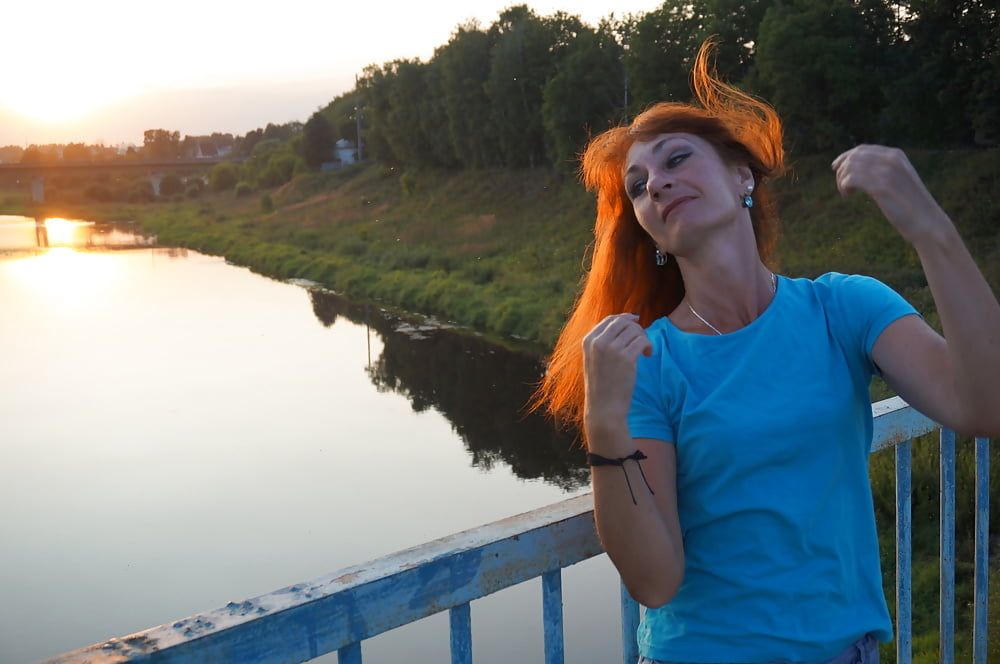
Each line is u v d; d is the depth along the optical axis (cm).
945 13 2458
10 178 9406
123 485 1559
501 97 4259
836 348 130
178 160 10262
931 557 773
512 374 2019
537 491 1433
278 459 1653
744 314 135
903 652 189
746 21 3098
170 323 2864
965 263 109
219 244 4791
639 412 128
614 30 3759
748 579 124
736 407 125
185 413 1953
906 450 187
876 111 2720
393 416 1859
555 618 141
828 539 125
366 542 1288
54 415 1969
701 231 132
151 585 1198
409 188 4831
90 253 4822
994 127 2370
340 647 118
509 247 3222
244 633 109
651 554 120
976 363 111
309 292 3294
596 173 152
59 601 1166
